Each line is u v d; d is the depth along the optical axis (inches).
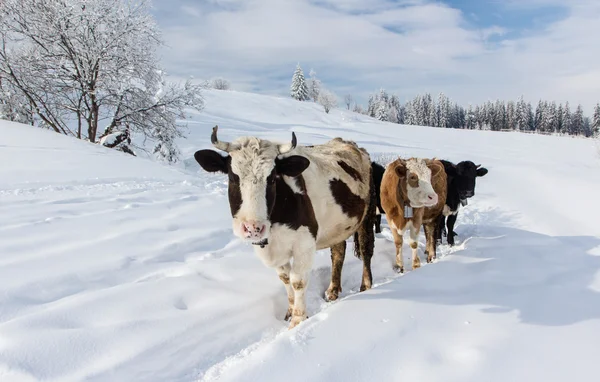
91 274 190.7
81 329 143.0
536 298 170.4
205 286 189.0
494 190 565.3
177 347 141.8
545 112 4379.9
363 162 222.7
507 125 4569.4
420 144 1702.8
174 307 168.4
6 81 703.1
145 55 735.7
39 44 684.7
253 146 145.7
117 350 135.5
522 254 231.8
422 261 283.7
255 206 139.3
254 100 3161.9
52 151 472.7
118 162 474.3
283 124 2268.7
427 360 125.0
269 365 122.4
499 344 132.5
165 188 384.2
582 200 436.1
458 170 312.8
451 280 193.2
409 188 247.1
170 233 259.4
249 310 173.8
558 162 1204.5
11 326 139.5
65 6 669.9
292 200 158.6
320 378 116.3
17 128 570.6
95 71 714.2
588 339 135.7
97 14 671.1
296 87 4264.3
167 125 770.8
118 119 740.7
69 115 781.3
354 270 250.7
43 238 227.0
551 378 114.4
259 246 157.9
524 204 451.8
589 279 192.9
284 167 151.3
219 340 150.1
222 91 3503.9
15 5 660.7
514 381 113.7
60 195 320.5
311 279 229.9
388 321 149.6
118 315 156.4
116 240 234.8
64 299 167.9
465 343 134.3
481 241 267.1
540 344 132.7
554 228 341.4
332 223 190.9
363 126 2586.1
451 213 317.7
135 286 179.6
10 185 331.6
